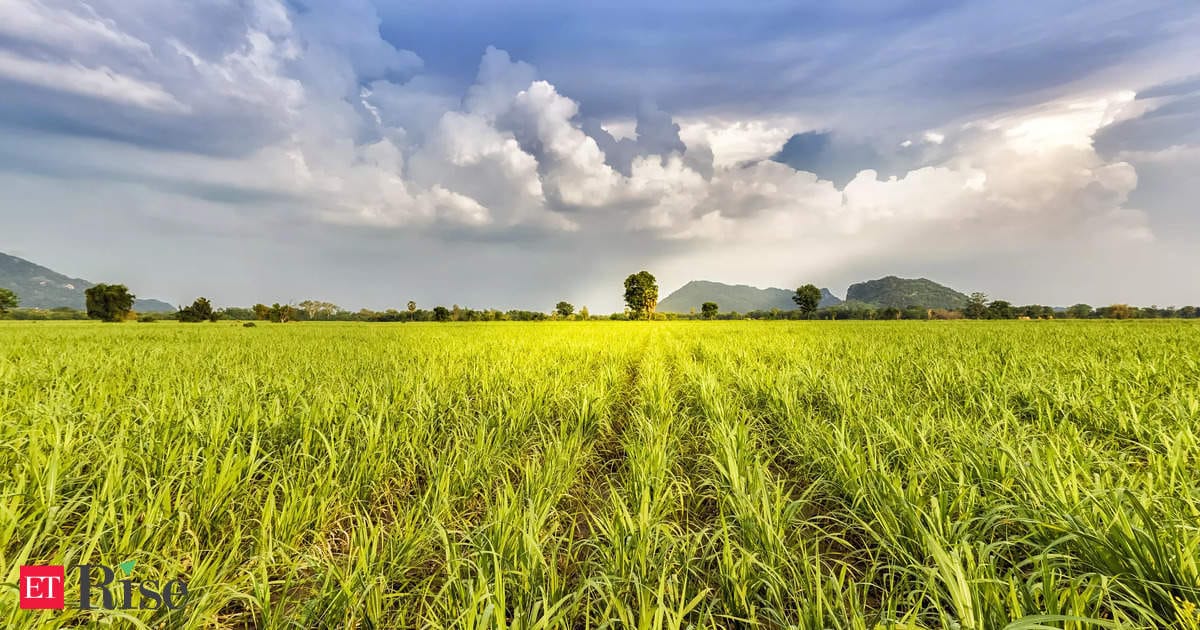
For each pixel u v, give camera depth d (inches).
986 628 73.5
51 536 96.8
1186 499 98.4
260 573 96.7
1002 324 1409.9
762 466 146.2
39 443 140.9
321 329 1234.6
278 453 156.3
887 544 100.4
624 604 85.5
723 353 462.3
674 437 177.9
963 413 197.5
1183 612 67.9
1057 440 145.4
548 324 1761.8
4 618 72.9
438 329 1229.1
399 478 154.3
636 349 626.8
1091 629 80.2
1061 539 84.7
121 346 541.3
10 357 406.9
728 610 88.4
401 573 96.7
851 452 136.6
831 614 74.3
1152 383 225.6
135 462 135.0
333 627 83.4
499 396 232.2
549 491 131.0
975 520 102.3
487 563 92.9
